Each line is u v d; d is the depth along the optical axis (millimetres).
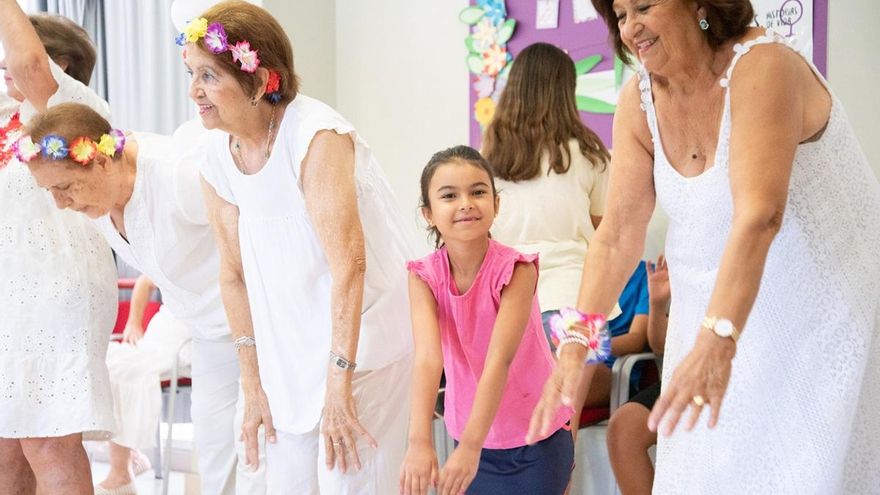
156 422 3629
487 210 2076
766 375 1680
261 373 2252
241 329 2348
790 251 1660
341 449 2086
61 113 2441
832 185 1662
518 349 2115
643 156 1830
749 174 1511
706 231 1688
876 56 3209
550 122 3104
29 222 2615
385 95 4531
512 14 4055
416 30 4402
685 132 1714
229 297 2359
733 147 1557
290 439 2240
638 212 1853
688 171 1718
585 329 1669
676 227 1757
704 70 1654
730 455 1706
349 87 4656
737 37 1639
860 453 1729
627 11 1632
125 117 5141
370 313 2203
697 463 1749
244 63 2010
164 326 3848
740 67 1582
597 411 3076
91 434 2791
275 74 2086
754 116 1540
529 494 2199
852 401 1648
